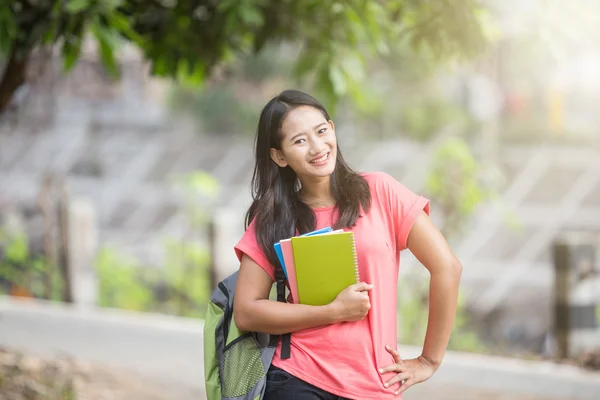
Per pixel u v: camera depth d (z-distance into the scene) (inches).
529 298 624.1
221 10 244.1
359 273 139.6
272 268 143.6
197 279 532.4
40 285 492.4
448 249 142.3
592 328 350.9
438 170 483.5
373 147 957.2
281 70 1052.5
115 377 330.0
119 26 223.9
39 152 942.4
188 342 370.0
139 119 1069.1
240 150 1098.7
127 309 508.7
